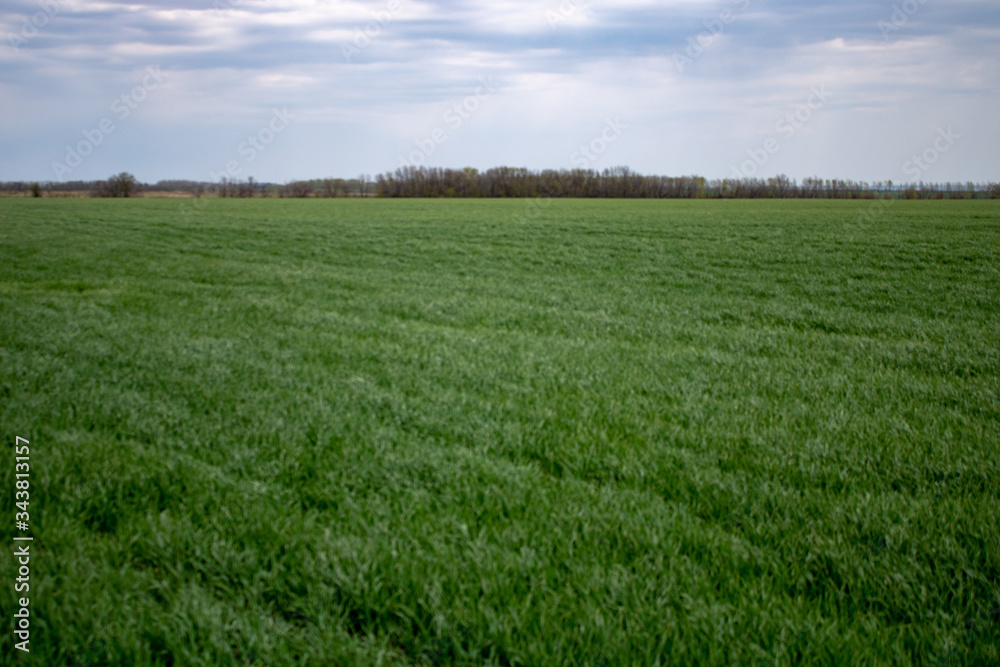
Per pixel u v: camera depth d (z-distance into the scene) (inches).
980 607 116.3
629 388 260.5
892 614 117.3
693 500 159.5
